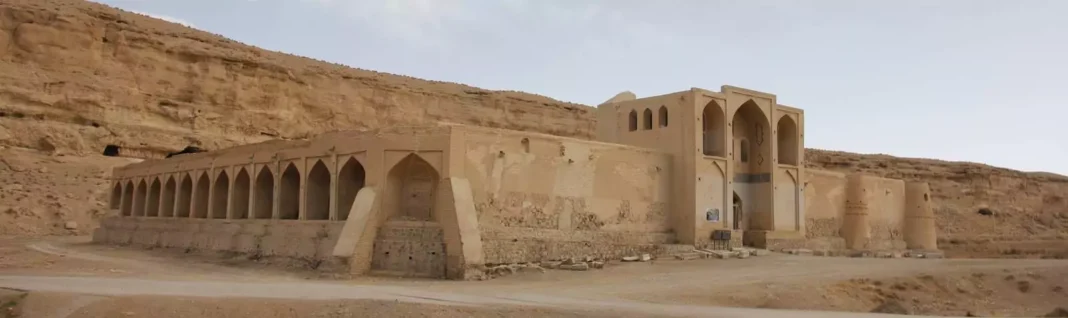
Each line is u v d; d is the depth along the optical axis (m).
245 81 74.88
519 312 18.00
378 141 29.73
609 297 21.67
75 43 65.94
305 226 31.33
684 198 37.38
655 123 39.38
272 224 33.53
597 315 17.72
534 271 29.02
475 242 27.44
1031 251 67.25
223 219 37.69
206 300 18.86
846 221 46.44
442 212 28.16
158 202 46.06
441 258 27.45
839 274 28.33
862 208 46.41
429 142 29.22
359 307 18.17
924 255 43.69
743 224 41.22
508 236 30.16
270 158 35.56
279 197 34.84
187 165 42.56
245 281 25.11
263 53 82.25
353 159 31.08
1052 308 27.48
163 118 69.12
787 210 41.72
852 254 40.66
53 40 64.94
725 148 38.91
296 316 17.73
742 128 41.91
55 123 62.47
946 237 72.19
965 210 85.31
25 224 50.44
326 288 22.39
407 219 29.09
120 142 64.88
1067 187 98.56
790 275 27.88
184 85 71.50
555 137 32.81
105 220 48.84
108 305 18.38
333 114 82.31
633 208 35.84
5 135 59.16
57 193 55.50
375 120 87.00
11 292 19.83
